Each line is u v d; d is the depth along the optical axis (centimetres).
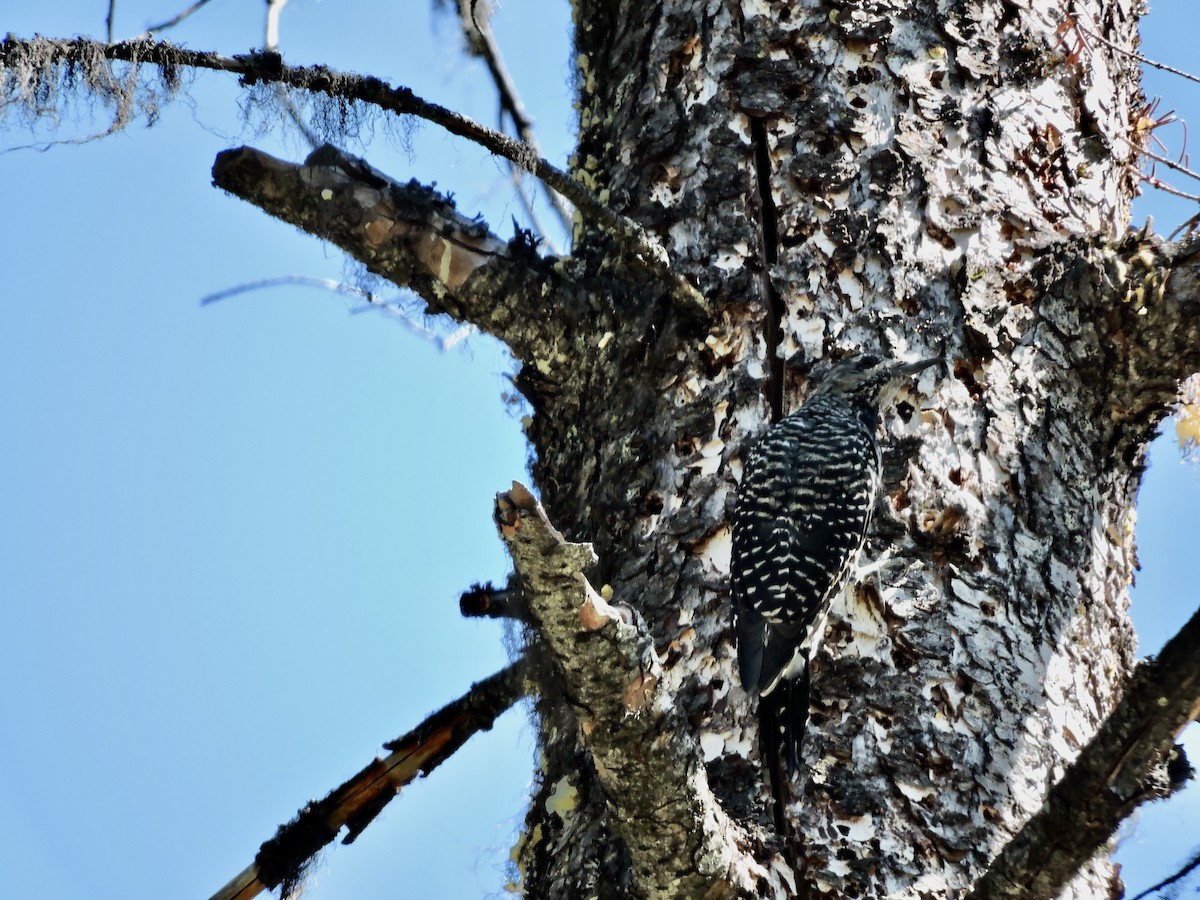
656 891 804
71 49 995
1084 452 1027
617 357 1050
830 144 1078
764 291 1050
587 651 731
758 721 925
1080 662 962
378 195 1021
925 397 1015
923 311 1034
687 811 774
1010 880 757
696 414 1032
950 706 920
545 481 1089
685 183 1093
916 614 948
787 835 877
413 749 1087
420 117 981
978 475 998
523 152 955
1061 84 1134
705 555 1000
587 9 1234
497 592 1074
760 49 1110
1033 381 1027
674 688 960
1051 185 1102
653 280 1047
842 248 1048
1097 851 745
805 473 992
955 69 1104
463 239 1029
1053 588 975
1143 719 713
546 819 971
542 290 1033
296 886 1096
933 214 1061
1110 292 1003
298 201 1027
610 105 1174
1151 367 1005
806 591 953
